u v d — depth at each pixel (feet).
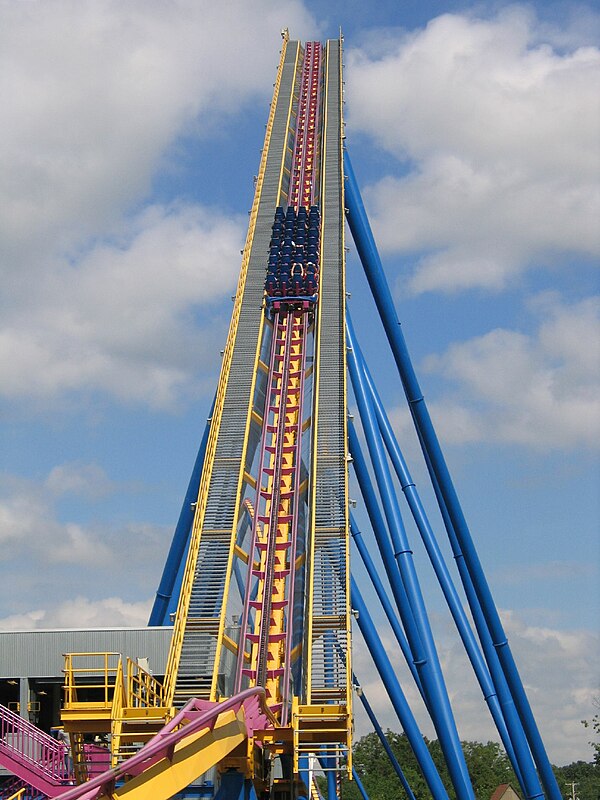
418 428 187.01
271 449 156.25
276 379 167.53
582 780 557.33
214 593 131.23
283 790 133.59
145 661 142.20
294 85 248.93
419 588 164.86
